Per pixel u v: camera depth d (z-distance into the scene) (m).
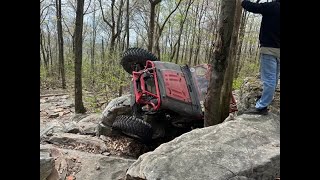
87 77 17.47
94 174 4.66
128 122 5.39
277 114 4.90
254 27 22.36
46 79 26.20
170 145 3.92
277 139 4.04
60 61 24.47
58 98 16.77
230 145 3.80
